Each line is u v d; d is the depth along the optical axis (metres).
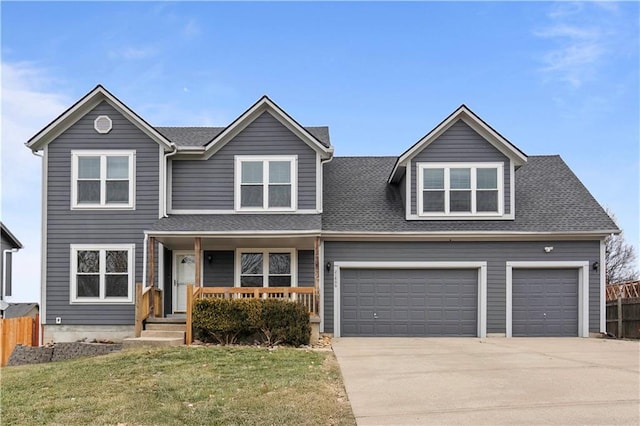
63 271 15.79
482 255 16.38
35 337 16.53
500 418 6.80
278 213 16.33
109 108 16.19
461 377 9.30
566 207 17.16
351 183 18.80
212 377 9.09
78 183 15.98
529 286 16.38
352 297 16.39
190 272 16.78
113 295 15.79
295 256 16.52
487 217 16.53
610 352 12.42
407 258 16.39
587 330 16.11
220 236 14.75
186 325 13.72
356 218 16.66
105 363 10.50
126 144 16.08
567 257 16.30
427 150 16.78
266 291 14.05
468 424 6.57
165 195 16.12
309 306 14.32
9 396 8.07
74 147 16.05
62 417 6.88
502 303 16.28
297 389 8.22
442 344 14.02
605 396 7.90
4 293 22.55
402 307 16.36
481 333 16.14
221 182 16.45
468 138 16.75
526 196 17.84
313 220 15.72
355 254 16.39
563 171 19.36
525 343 14.34
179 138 17.84
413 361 10.98
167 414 6.92
